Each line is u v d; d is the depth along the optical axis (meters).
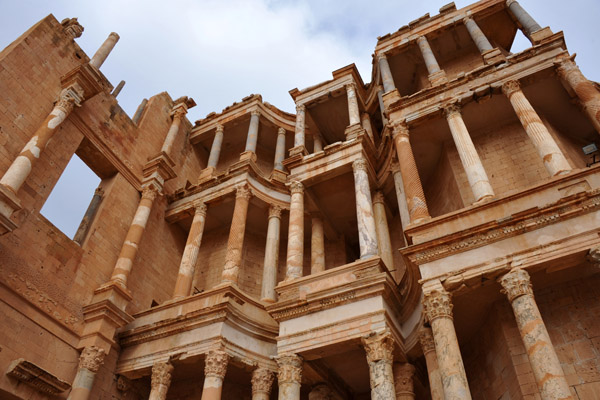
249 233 25.73
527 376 12.76
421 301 14.95
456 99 18.27
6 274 16.48
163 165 25.16
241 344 17.56
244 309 18.67
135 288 21.86
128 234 22.06
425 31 24.59
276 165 26.66
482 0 23.80
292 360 15.34
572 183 13.35
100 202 22.47
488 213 14.11
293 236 19.83
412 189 16.72
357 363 17.09
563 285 13.70
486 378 14.85
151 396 16.84
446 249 13.81
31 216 18.20
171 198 26.00
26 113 19.28
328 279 16.89
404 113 19.53
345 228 25.08
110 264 21.34
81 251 20.02
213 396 15.68
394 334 15.13
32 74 20.03
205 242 26.08
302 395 19.55
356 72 27.69
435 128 19.36
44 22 21.44
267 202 23.89
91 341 17.94
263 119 29.38
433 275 13.59
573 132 18.67
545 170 17.11
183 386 19.75
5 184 16.48
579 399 11.88
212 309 17.53
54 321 17.59
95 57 23.73
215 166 27.20
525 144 18.17
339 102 27.59
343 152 21.84
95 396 17.42
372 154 22.67
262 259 25.11
